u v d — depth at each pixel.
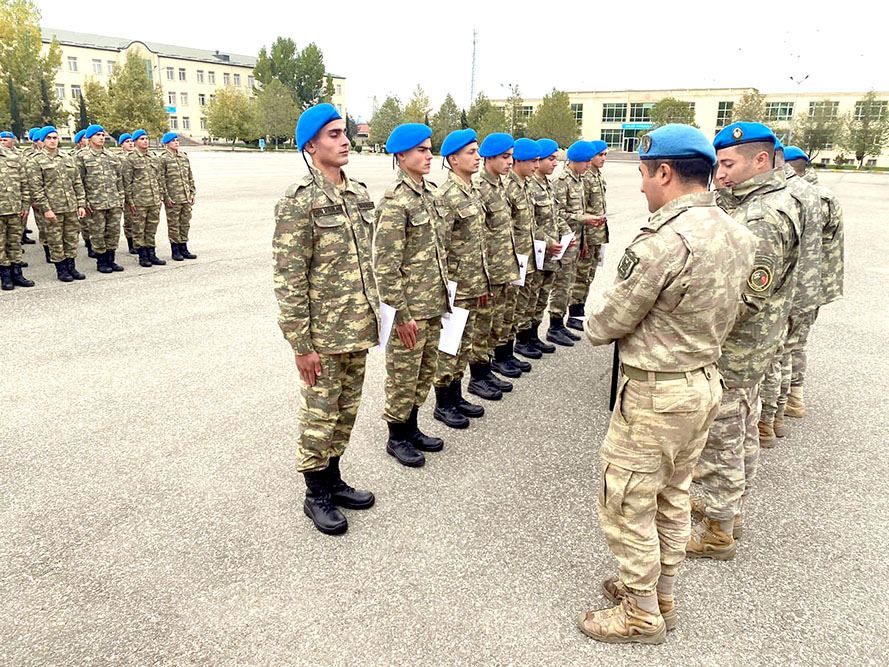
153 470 3.73
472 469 3.84
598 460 3.97
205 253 10.70
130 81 58.69
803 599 2.75
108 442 4.05
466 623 2.56
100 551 2.98
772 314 2.77
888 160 64.81
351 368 3.23
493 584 2.80
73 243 8.72
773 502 3.54
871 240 13.30
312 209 2.89
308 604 2.66
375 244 3.52
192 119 86.06
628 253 2.13
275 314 7.08
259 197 18.61
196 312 7.12
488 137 4.65
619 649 2.44
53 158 8.34
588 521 3.30
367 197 3.24
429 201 3.76
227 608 2.63
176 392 4.89
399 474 3.77
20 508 3.31
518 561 2.97
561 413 4.69
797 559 3.03
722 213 2.15
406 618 2.58
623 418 2.26
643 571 2.36
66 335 6.22
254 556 2.97
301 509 3.37
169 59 81.88
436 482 3.68
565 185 6.33
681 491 2.42
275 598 2.69
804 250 3.64
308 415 3.11
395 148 3.60
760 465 3.96
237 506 3.38
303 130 2.91
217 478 3.66
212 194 19.23
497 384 5.04
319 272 2.97
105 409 4.55
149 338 6.18
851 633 2.54
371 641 2.46
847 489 3.68
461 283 4.37
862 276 9.78
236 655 2.38
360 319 3.07
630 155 66.50
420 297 3.71
